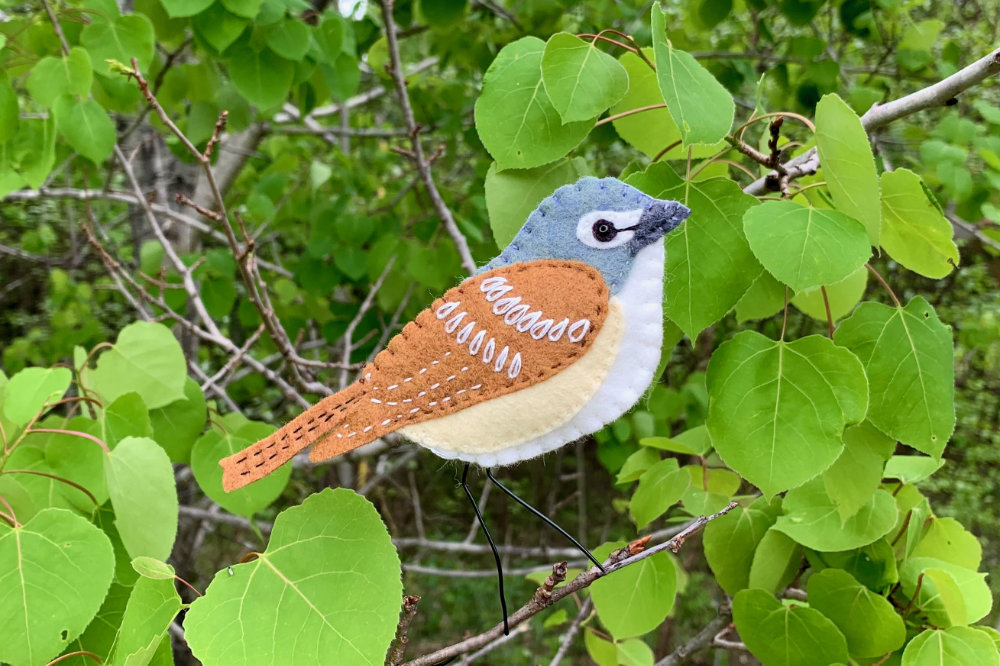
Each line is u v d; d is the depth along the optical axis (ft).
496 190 3.20
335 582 2.48
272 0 5.31
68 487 3.51
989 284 11.82
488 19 9.35
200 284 7.98
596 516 16.21
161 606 2.69
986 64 3.09
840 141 2.68
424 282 7.32
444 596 15.08
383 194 10.77
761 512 4.12
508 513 16.17
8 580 2.76
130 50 5.08
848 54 10.39
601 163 10.86
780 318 10.43
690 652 4.75
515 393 2.28
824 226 2.64
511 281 2.37
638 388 2.32
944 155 6.78
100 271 12.69
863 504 3.39
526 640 13.93
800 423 2.79
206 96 6.87
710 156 3.53
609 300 2.33
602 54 2.93
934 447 3.07
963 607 3.43
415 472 16.60
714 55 8.12
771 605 3.63
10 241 14.53
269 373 5.52
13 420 3.43
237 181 11.01
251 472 2.25
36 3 5.92
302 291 9.50
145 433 3.69
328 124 13.12
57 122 4.65
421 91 9.76
